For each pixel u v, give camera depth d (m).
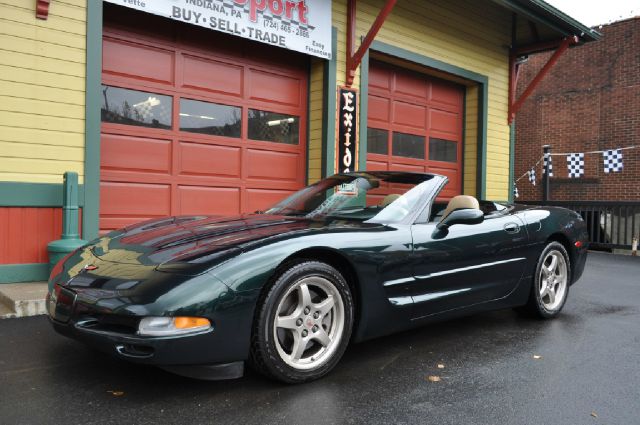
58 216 4.85
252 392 2.45
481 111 9.84
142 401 2.33
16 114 4.62
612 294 5.42
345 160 7.38
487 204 4.21
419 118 9.12
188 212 6.14
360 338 2.85
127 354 2.22
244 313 2.33
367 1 7.65
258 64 6.79
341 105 7.30
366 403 2.37
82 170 4.98
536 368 2.92
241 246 2.48
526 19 9.77
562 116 15.84
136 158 5.70
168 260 2.42
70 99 4.89
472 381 2.69
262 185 6.89
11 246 4.61
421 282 3.09
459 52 9.23
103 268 2.51
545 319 4.14
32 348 3.09
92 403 2.30
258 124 6.84
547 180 12.25
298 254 2.60
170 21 5.91
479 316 4.25
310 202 3.76
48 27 4.76
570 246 4.34
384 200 3.49
